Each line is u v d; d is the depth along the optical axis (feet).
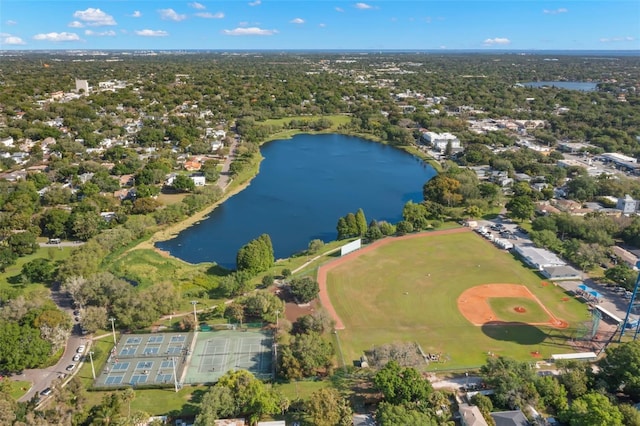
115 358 396.98
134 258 602.03
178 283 539.70
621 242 648.38
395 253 624.59
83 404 329.11
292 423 329.72
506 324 458.91
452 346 423.64
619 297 508.53
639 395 341.82
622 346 361.10
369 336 438.81
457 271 571.69
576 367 364.17
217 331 441.68
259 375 379.96
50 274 534.37
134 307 441.27
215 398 323.78
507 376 347.97
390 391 330.75
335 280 548.72
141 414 317.63
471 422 310.04
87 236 645.92
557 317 471.62
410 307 490.08
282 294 514.27
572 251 585.22
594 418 298.56
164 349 410.52
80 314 441.68
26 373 377.71
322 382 374.43
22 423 289.74
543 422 314.96
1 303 454.40
